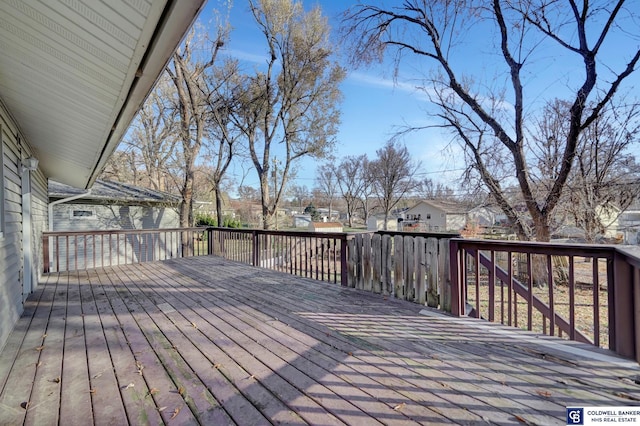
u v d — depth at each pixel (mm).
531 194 7984
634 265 2033
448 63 8984
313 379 1991
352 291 4234
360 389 1872
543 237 7832
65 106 2945
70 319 3182
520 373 2033
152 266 6305
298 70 13547
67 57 2033
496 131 8461
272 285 4629
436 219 28438
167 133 13266
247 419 1612
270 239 6586
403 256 3822
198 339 2654
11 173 3463
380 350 2406
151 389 1898
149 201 10547
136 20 1536
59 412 1684
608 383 1900
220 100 13109
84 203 9383
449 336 2670
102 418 1633
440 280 3400
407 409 1675
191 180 11266
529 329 2746
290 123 14539
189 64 11695
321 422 1582
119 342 2605
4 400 1794
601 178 7371
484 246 3051
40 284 4766
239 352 2395
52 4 1528
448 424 1551
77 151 4621
